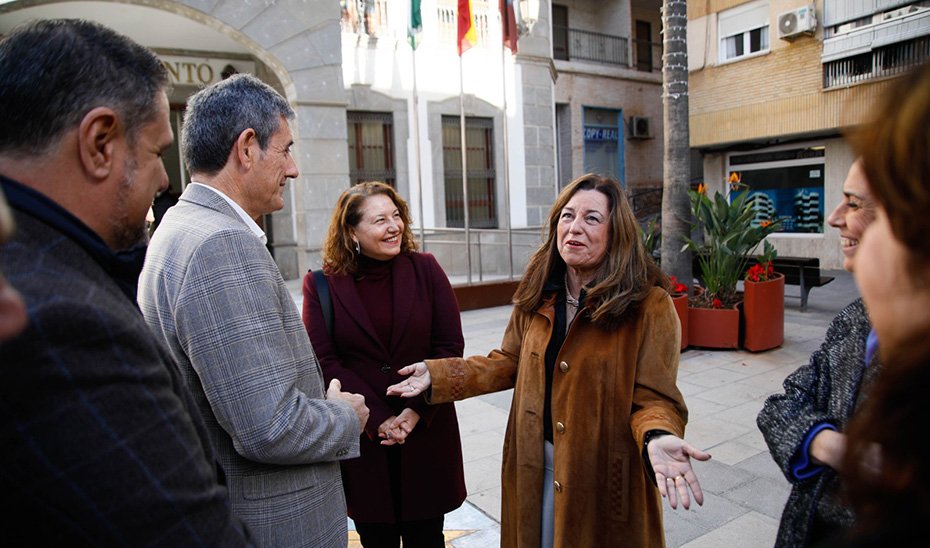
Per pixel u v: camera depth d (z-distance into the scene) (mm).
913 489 567
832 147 13000
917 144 601
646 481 1801
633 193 19766
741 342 6406
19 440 724
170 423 863
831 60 11930
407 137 12133
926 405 577
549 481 1938
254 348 1376
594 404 1814
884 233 689
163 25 10148
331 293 2391
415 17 9359
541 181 13547
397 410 2334
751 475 3543
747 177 14703
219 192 1556
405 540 2420
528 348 2014
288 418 1388
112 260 948
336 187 10133
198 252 1395
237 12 9227
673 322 1838
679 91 6633
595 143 19094
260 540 1449
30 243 825
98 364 777
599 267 1897
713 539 2891
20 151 917
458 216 12898
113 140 986
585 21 19406
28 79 908
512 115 13117
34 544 761
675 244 6730
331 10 9844
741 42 13680
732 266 6570
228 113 1545
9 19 9078
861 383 1207
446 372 2092
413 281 2439
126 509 777
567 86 18172
